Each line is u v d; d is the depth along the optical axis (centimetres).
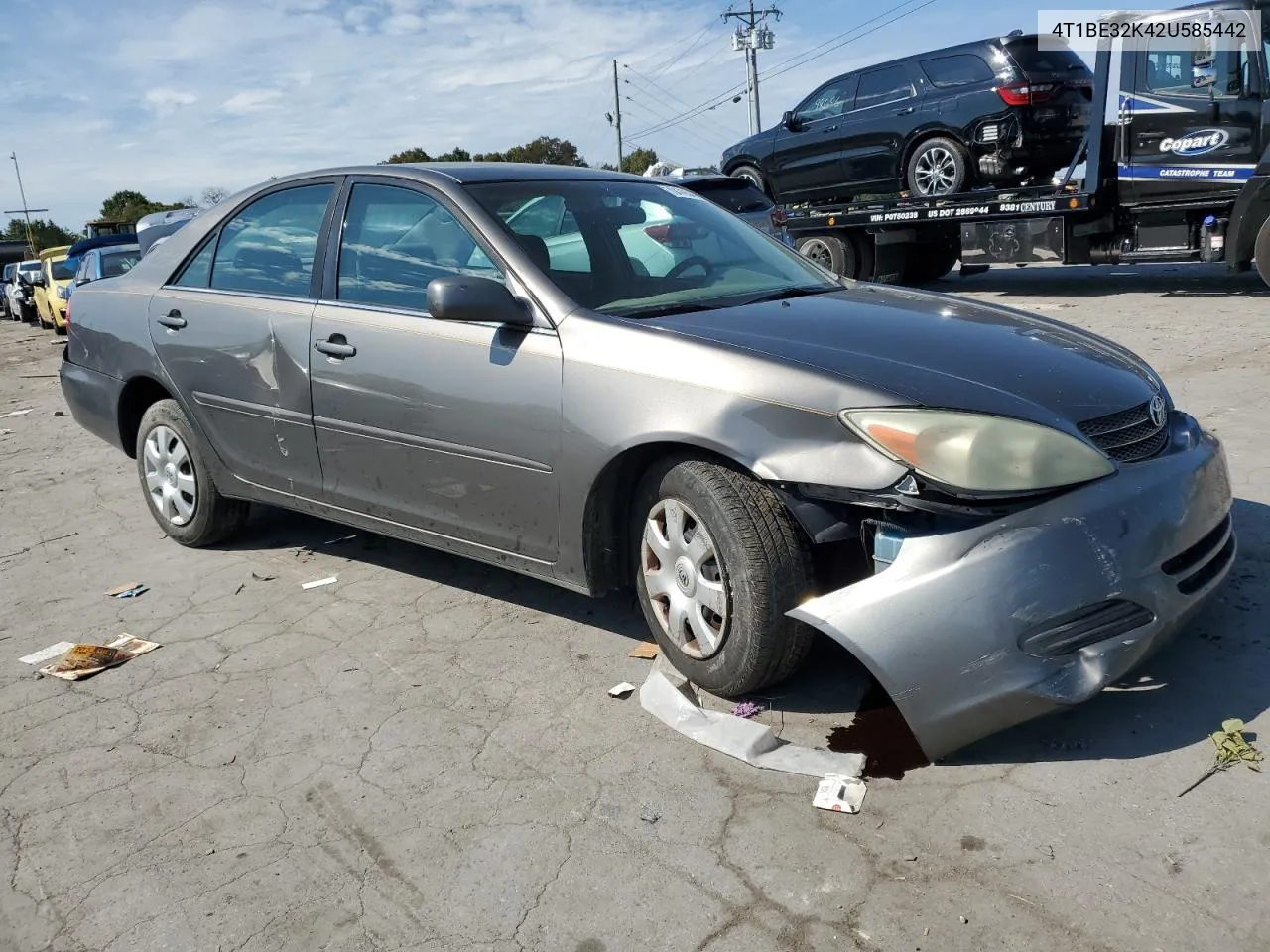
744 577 299
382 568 468
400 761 306
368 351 391
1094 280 1410
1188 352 805
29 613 447
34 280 2080
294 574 468
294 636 401
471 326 364
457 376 363
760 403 295
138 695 360
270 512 563
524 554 364
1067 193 1147
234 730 331
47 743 331
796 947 222
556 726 318
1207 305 1056
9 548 545
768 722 309
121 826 284
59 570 501
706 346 312
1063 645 266
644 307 353
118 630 420
